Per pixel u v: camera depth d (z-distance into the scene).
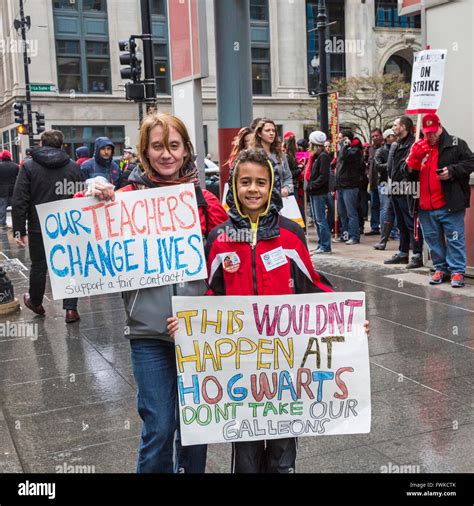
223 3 7.34
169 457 2.74
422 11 7.69
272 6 40.44
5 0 37.69
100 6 37.94
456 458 3.31
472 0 7.03
